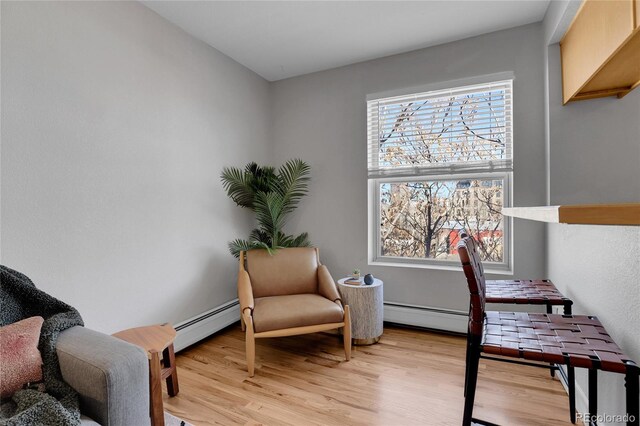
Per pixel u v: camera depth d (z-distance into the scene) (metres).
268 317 2.08
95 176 1.81
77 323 1.29
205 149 2.57
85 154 1.76
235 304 2.88
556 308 2.01
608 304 1.29
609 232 1.27
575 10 1.74
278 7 2.12
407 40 2.54
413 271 2.72
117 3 1.93
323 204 3.12
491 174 2.55
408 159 2.79
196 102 2.49
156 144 2.17
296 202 3.21
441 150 2.67
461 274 2.55
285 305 2.23
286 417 1.60
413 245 2.87
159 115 2.20
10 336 1.09
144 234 2.09
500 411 1.62
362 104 2.92
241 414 1.62
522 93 2.35
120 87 1.95
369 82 2.89
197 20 2.27
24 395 1.00
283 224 3.28
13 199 1.48
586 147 2.01
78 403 1.03
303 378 1.97
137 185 2.05
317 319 2.14
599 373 1.38
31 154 1.54
